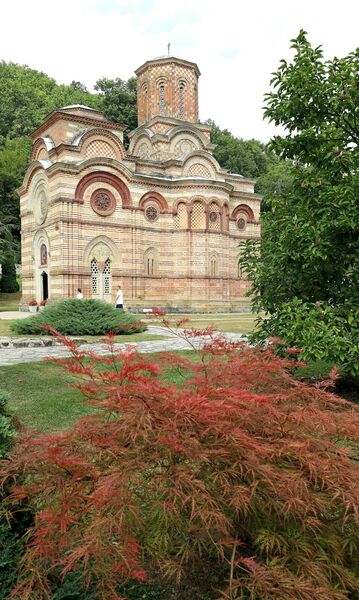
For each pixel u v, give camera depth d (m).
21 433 3.67
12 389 8.84
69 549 2.90
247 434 2.79
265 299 8.21
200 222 34.09
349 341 6.56
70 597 2.84
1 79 71.31
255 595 2.59
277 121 7.88
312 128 7.33
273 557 2.73
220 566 3.19
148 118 37.94
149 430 2.58
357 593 2.85
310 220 7.18
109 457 2.77
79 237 29.73
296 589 2.39
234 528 2.87
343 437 3.22
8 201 54.16
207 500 2.50
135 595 2.98
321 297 7.95
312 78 7.39
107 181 30.95
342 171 7.40
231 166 65.12
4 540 3.12
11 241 49.75
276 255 7.54
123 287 31.70
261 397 2.78
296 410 3.20
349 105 7.22
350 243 7.32
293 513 2.64
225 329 19.94
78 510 2.65
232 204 37.88
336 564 2.68
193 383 3.35
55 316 18.81
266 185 63.22
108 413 3.04
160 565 2.71
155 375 3.08
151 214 33.28
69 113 31.86
